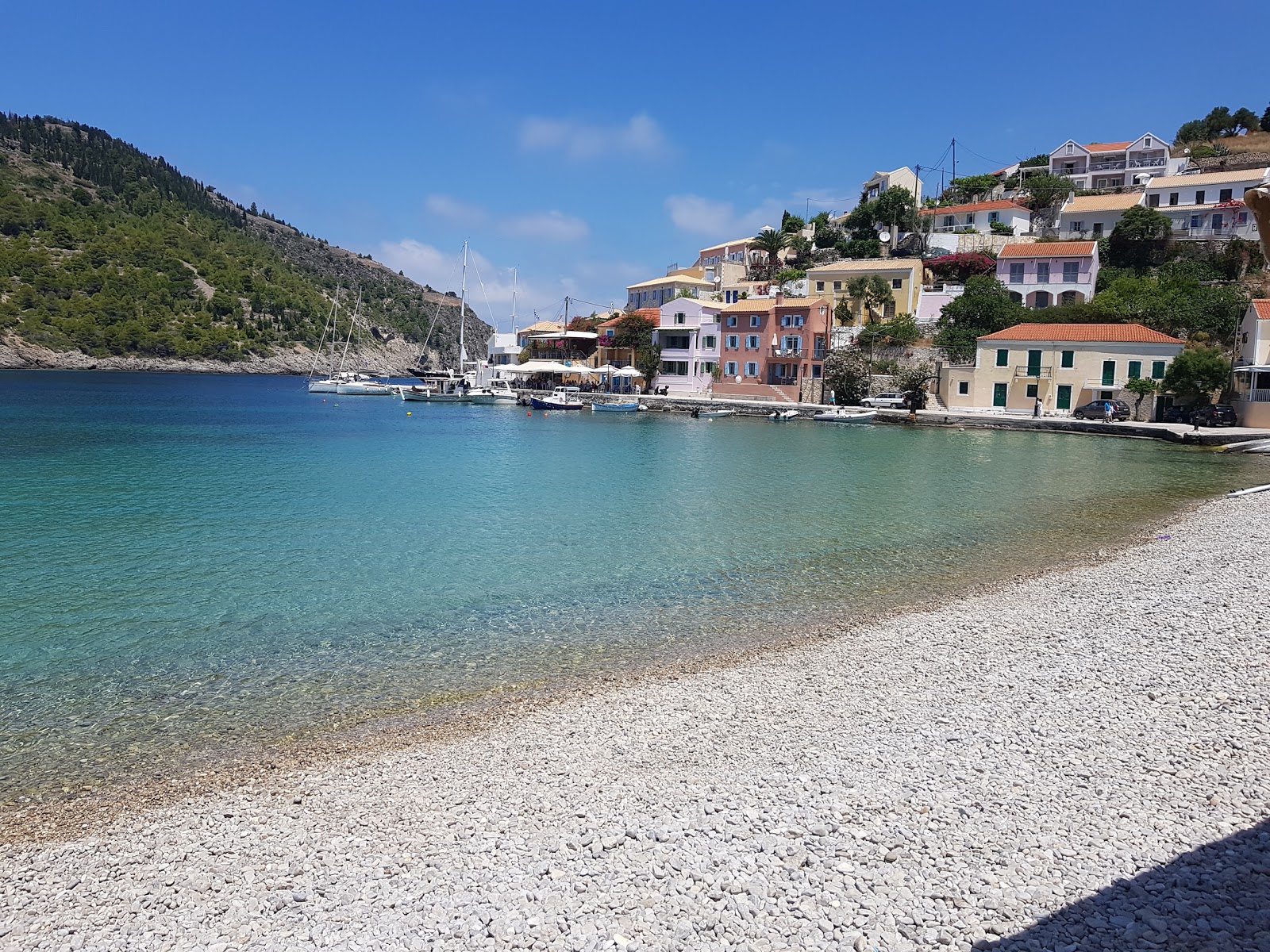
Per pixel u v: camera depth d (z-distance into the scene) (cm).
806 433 6469
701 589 1939
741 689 1287
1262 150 11050
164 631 1634
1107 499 3197
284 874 785
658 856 777
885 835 794
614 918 683
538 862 778
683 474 4066
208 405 9794
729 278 12006
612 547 2394
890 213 10950
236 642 1570
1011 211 10244
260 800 957
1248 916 636
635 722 1162
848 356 8231
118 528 2641
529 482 3756
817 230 12344
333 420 7956
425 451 5112
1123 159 11450
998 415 6931
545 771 1008
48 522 2711
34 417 7212
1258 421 5584
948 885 704
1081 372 6731
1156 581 1830
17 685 1349
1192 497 3192
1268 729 1000
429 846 828
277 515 2905
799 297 9719
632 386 10669
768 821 835
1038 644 1423
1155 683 1187
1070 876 709
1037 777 909
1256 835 761
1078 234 9569
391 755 1077
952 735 1045
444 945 660
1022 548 2331
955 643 1471
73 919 721
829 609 1753
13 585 1964
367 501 3225
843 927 655
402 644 1555
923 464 4416
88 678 1385
